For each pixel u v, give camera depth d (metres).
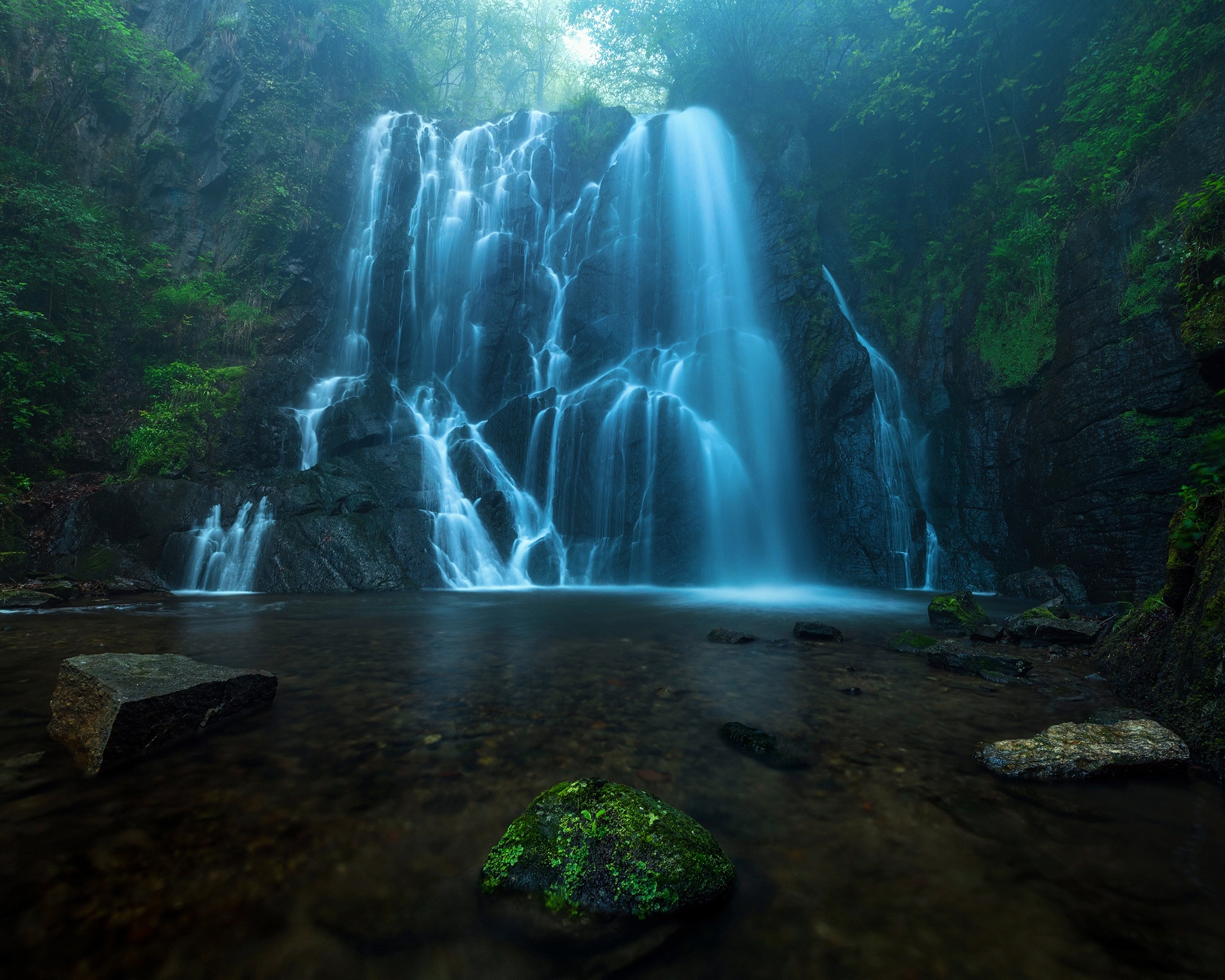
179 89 18.64
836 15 21.80
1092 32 15.52
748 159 20.69
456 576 13.39
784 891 2.16
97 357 14.52
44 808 2.61
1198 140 11.18
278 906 2.00
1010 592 13.31
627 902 2.01
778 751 3.43
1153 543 11.10
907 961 1.82
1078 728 3.55
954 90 18.80
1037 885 2.21
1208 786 3.09
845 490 16.36
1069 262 13.41
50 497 12.00
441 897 2.07
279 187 18.39
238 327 16.34
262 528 11.99
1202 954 1.85
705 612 9.59
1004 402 14.93
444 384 18.47
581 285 18.62
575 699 4.42
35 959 1.72
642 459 15.93
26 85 16.17
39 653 5.52
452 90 31.80
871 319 19.03
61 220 14.05
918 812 2.77
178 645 6.08
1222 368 5.47
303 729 3.66
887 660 6.02
